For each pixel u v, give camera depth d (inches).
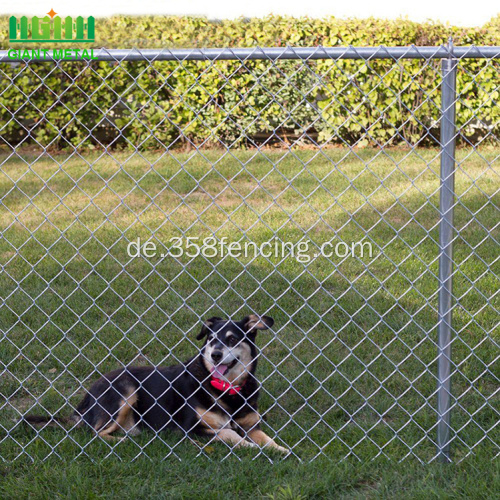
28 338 381.4
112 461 249.9
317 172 788.0
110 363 355.3
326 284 466.9
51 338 382.3
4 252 530.9
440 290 239.8
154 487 232.2
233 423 285.0
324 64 880.3
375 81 891.4
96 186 752.3
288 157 869.8
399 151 887.7
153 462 250.7
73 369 348.5
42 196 714.2
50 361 356.5
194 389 286.2
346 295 445.7
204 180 772.6
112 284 466.0
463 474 239.0
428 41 940.6
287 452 262.4
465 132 930.1
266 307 428.8
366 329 395.5
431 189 705.0
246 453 262.8
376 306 425.4
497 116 873.5
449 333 241.6
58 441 265.1
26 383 332.5
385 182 740.0
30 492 228.8
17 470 245.4
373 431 277.9
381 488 229.5
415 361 353.7
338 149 920.9
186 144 943.7
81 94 932.6
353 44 924.6
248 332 296.7
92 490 231.0
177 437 282.0
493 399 308.0
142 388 296.7
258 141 959.6
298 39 916.6
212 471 247.8
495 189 705.0
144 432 284.5
